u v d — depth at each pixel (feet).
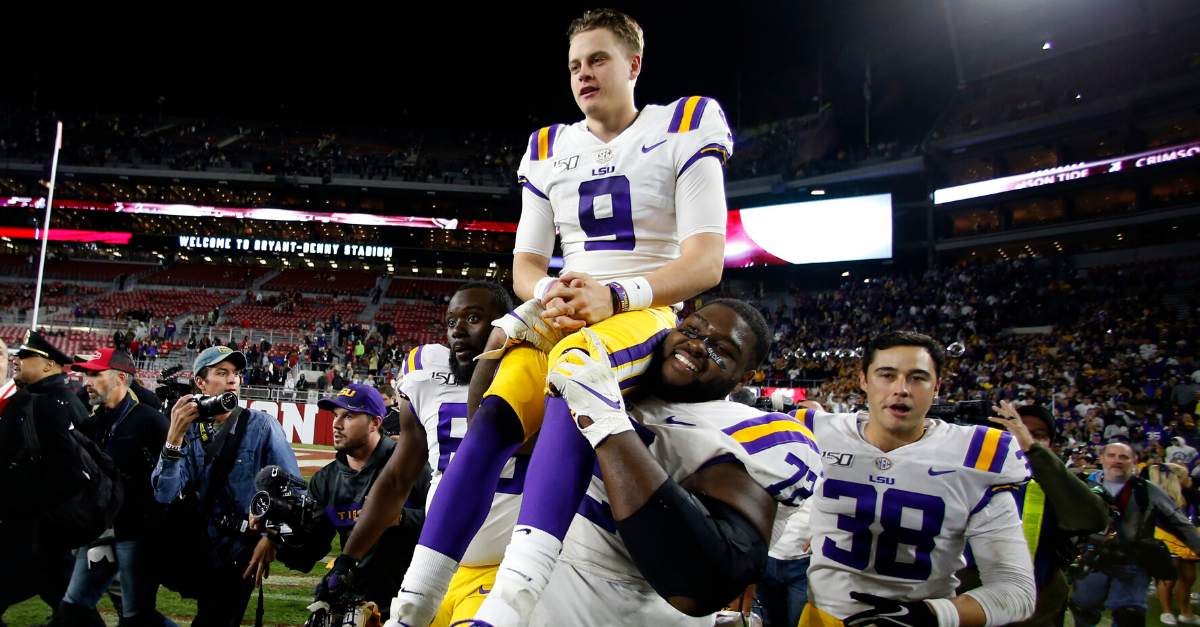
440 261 120.47
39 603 16.79
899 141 110.32
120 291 105.50
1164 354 59.98
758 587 12.57
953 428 9.34
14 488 11.00
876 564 9.09
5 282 105.70
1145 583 15.44
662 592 5.06
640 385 6.24
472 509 5.61
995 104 97.19
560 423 5.30
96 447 11.98
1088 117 85.40
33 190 119.44
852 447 9.38
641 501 4.80
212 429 13.47
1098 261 85.05
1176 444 38.34
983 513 8.90
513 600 4.70
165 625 13.29
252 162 120.06
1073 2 95.96
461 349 8.72
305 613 17.21
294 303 104.47
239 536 12.26
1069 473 10.47
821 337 84.99
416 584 5.38
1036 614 10.82
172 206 116.47
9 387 12.37
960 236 96.48
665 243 6.82
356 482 12.41
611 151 6.89
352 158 125.80
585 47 6.92
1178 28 87.35
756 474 5.69
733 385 6.23
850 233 96.02
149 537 12.59
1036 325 75.77
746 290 107.14
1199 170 81.10
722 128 6.78
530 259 7.34
